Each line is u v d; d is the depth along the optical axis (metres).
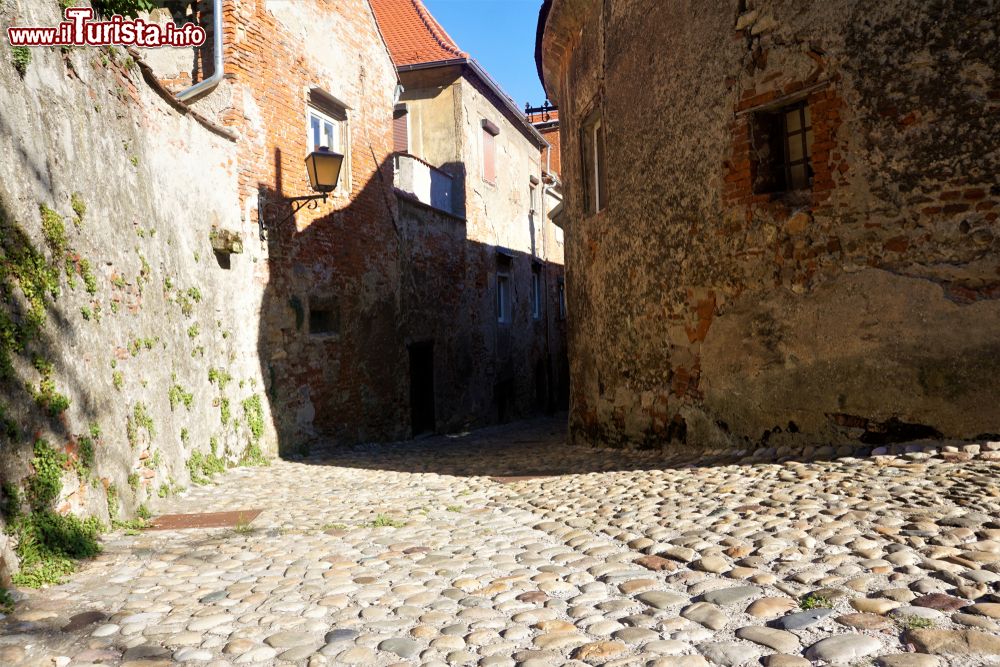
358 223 12.80
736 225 6.59
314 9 11.62
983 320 5.09
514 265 21.84
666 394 7.70
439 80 18.23
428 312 15.76
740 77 6.51
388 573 3.84
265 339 9.91
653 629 2.75
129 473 5.46
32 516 3.96
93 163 5.48
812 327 6.00
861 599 2.77
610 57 8.77
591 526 4.56
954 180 5.21
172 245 7.41
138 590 3.69
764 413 6.42
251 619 3.20
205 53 9.66
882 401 5.56
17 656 2.81
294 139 10.94
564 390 26.81
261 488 7.27
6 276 4.02
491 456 9.85
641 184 8.03
